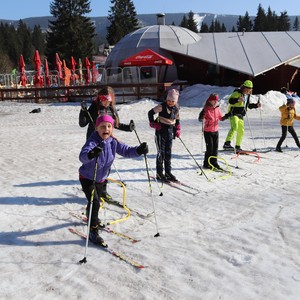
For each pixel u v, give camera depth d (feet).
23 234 15.17
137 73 89.56
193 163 27.61
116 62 103.71
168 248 13.69
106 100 17.83
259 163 27.63
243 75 95.81
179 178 23.50
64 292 11.07
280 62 86.28
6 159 30.12
